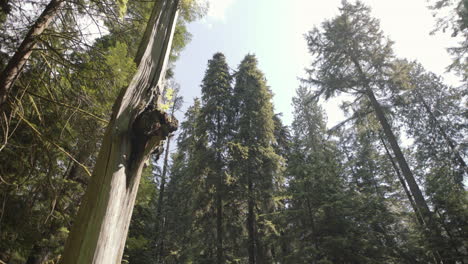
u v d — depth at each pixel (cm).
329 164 1060
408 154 1950
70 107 313
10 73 294
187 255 1423
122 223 159
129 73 211
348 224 895
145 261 974
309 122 2116
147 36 246
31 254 477
